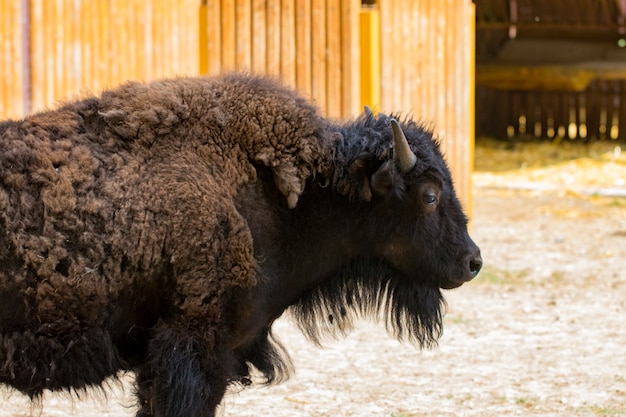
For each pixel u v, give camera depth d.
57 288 10.13
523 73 47.75
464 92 27.48
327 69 25.27
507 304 22.06
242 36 25.22
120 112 10.84
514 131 50.19
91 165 10.48
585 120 49.38
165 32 24.75
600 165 42.88
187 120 11.08
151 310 10.75
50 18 24.00
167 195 10.60
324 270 12.02
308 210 11.66
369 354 18.20
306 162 11.49
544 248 28.02
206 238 10.66
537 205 34.94
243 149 11.22
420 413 14.84
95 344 10.41
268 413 14.79
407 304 12.39
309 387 16.16
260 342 12.20
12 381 10.30
